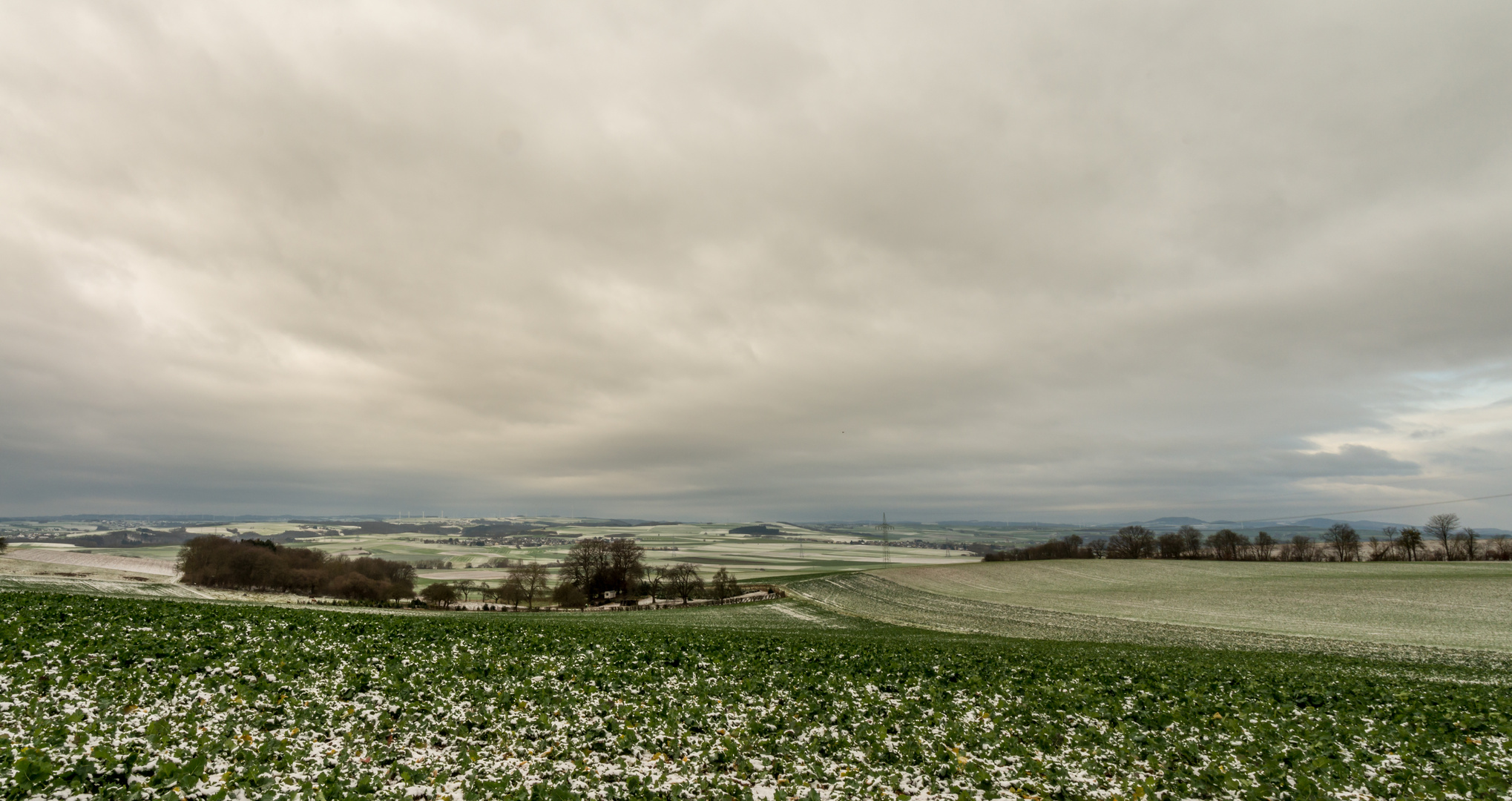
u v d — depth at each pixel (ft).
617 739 41.34
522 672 55.98
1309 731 48.32
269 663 50.78
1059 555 539.70
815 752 41.57
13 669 41.75
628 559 399.44
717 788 35.60
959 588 300.61
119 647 50.70
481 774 35.01
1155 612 209.97
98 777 29.30
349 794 31.19
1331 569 332.60
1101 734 46.50
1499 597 219.20
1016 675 69.26
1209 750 43.91
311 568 404.16
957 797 35.78
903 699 55.42
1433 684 75.51
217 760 33.37
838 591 304.91
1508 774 39.32
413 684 49.62
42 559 355.36
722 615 237.25
